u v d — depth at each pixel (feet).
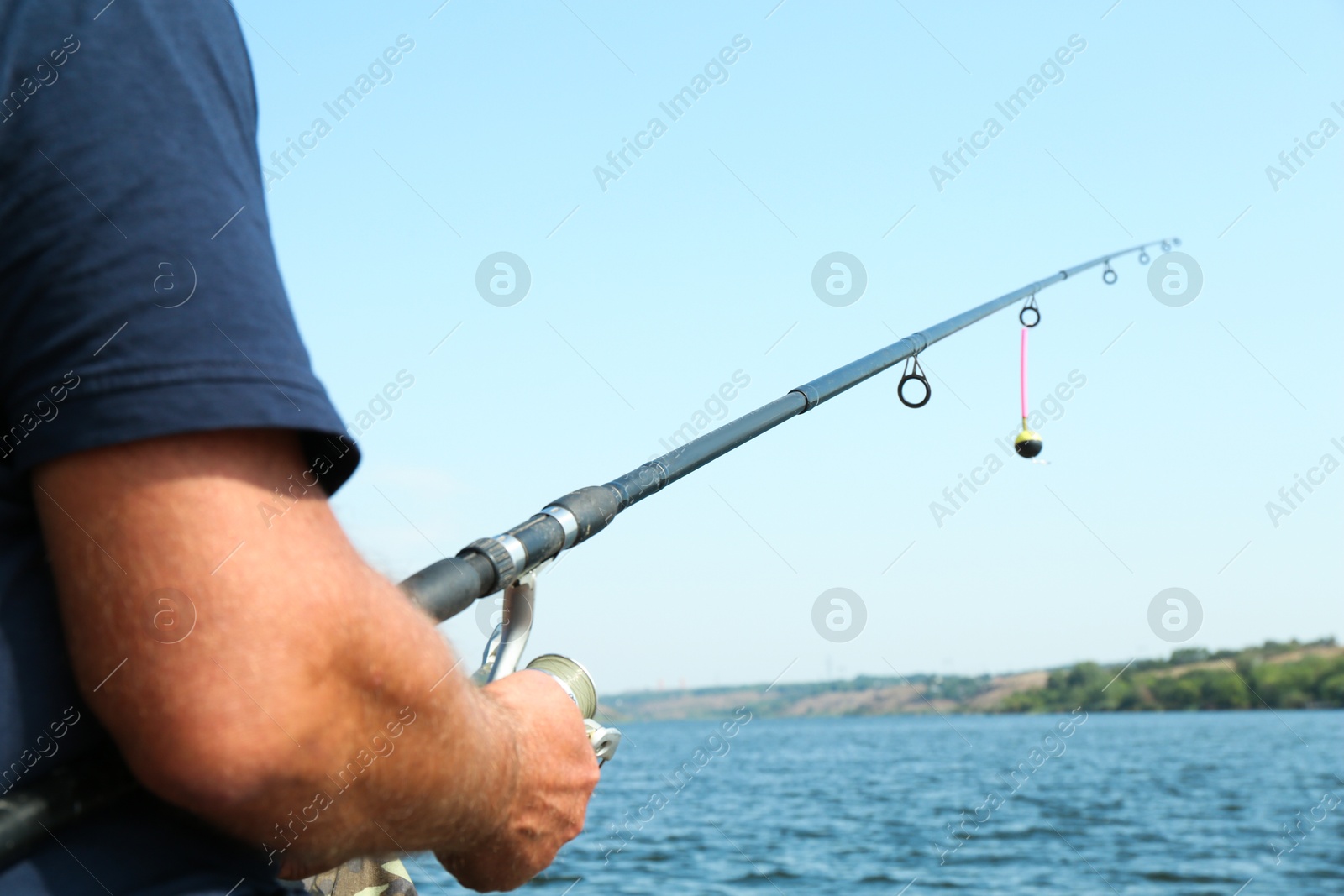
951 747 254.06
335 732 2.45
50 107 2.50
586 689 4.60
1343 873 63.31
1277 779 133.28
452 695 2.80
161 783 2.39
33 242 2.42
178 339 2.41
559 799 3.60
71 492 2.37
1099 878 62.54
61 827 2.51
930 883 60.49
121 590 2.33
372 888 5.14
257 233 2.72
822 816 98.48
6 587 2.52
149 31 2.67
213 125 2.70
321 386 2.63
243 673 2.31
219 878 2.67
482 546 4.20
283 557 2.42
